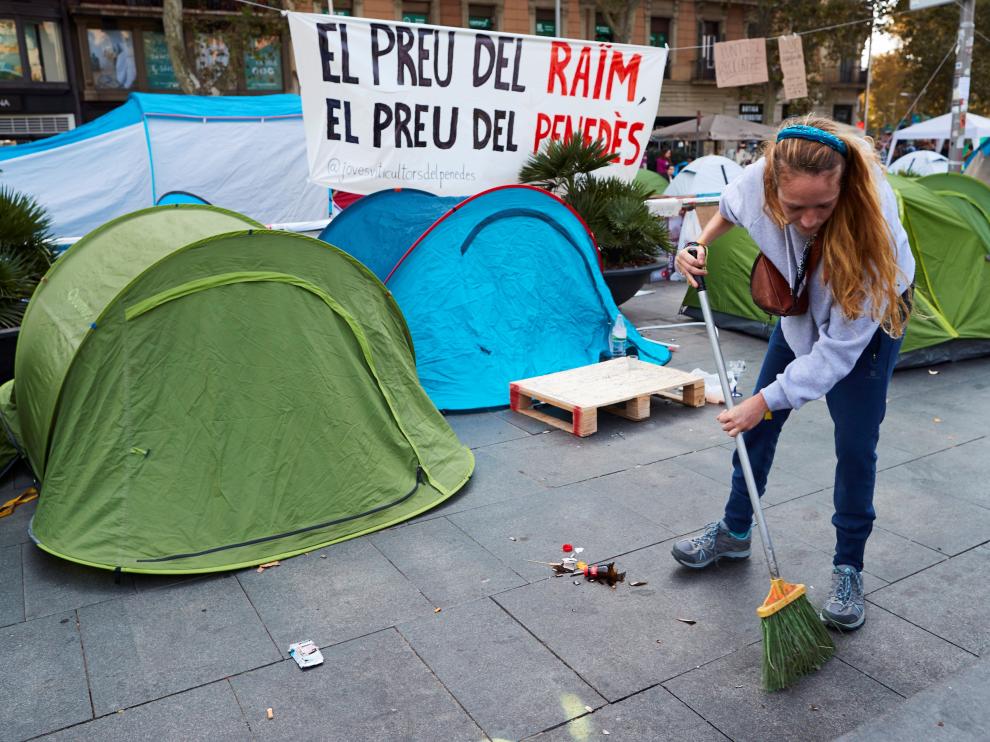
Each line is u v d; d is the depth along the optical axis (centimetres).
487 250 583
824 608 284
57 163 1062
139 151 1097
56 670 267
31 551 351
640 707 246
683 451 459
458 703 248
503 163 729
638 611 297
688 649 274
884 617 292
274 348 367
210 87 2420
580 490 407
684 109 3322
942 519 368
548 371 587
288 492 358
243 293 361
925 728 234
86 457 340
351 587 318
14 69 2272
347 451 378
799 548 342
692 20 3266
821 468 429
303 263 378
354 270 404
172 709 248
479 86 693
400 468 396
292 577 326
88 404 340
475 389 555
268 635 286
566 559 334
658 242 767
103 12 2344
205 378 352
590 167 739
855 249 233
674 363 634
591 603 303
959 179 690
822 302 254
